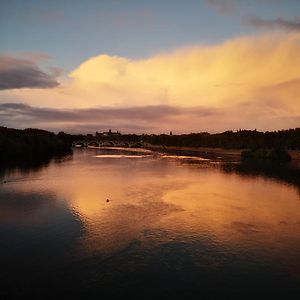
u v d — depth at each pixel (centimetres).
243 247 3566
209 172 9706
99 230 4031
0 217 4553
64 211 4878
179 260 3231
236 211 4991
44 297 2561
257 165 12144
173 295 2631
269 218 4638
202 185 7300
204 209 5091
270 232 4041
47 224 4244
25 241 3641
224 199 5831
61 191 6412
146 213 4812
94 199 5703
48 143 18638
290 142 18525
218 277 2916
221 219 4566
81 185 7131
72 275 2897
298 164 12694
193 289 2719
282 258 3303
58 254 3306
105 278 2864
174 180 7994
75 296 2586
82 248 3462
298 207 5269
